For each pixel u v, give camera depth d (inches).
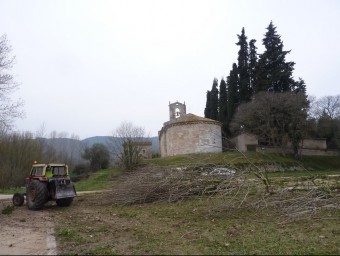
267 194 426.0
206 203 464.1
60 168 566.3
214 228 311.3
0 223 382.6
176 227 323.0
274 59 1911.9
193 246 243.1
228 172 486.9
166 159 1259.8
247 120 1673.2
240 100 2022.6
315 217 351.6
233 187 439.2
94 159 1998.0
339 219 341.4
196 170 522.6
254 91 1894.7
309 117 1812.3
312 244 243.9
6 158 1433.3
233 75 2065.7
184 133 1587.1
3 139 1462.8
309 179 506.9
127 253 225.3
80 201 618.2
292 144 1685.5
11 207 518.0
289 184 490.0
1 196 858.1
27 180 561.6
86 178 1376.7
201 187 502.9
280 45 1937.7
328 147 2031.3
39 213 472.1
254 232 289.7
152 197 529.7
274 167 1067.3
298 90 1897.1
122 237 281.4
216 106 2338.8
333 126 2033.7
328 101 2492.6
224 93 2140.7
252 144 1796.3
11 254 233.0
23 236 299.9
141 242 259.0
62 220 398.0
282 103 1600.6
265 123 1637.6
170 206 476.4
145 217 394.9
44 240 279.0
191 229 309.1
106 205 543.5
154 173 544.4
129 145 1149.1
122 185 551.8
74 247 249.6
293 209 375.9
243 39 2092.8
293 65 1924.2
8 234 312.3
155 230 309.1
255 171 466.0
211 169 514.6
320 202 395.9
